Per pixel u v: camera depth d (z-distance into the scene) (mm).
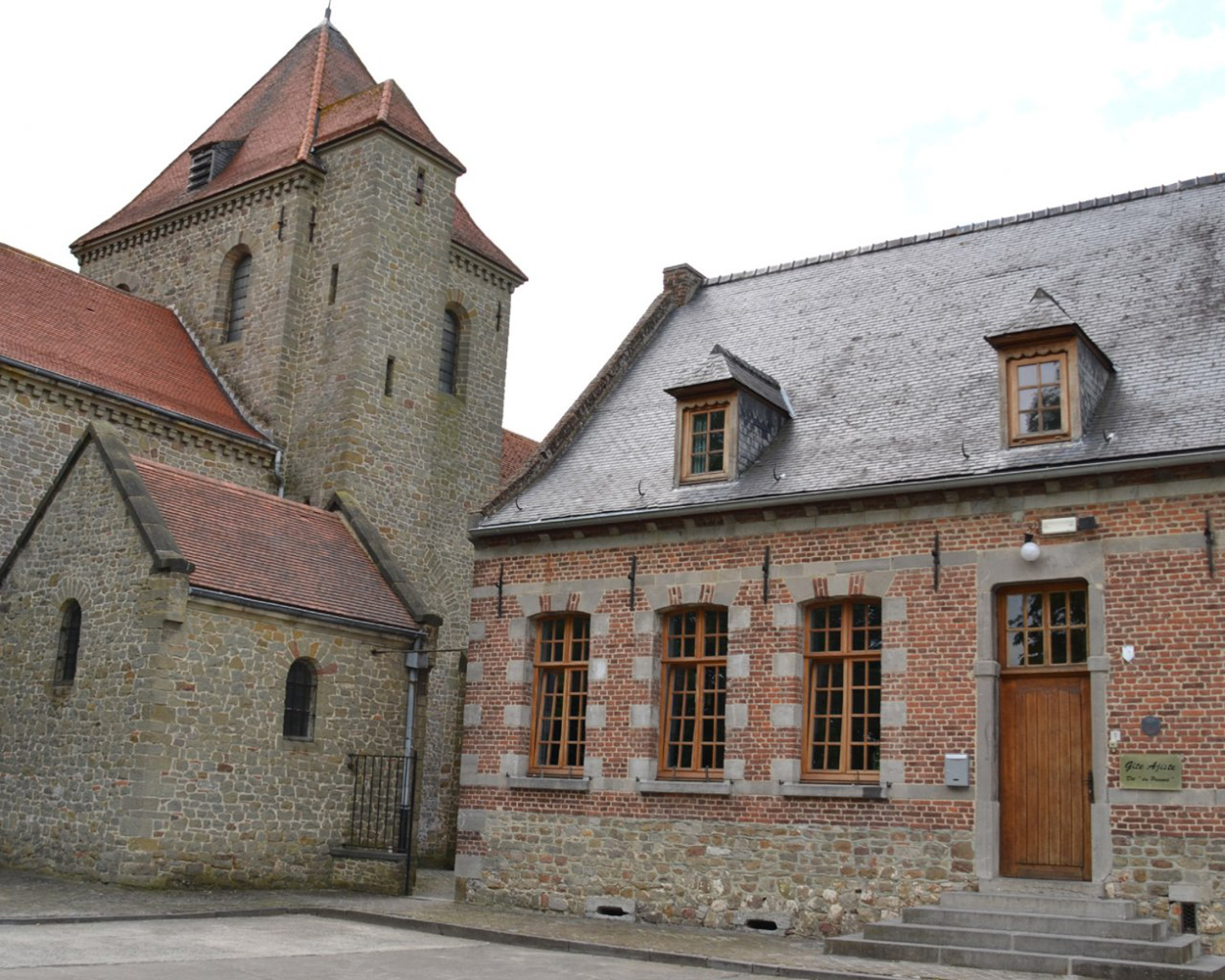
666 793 17109
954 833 15016
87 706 18797
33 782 19203
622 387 21672
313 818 20094
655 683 17688
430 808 28016
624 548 18266
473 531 19484
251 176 29578
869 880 15422
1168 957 12523
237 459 26672
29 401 22812
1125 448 14875
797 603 16656
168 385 26875
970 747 15125
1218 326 16203
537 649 19047
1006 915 13867
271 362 28188
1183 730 13961
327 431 27438
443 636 29688
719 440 18188
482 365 32438
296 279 28609
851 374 19016
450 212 30312
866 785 15727
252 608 19438
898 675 15766
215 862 18562
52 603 19750
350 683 20953
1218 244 17562
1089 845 14477
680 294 23312
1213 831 13602
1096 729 14422
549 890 17797
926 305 19625
